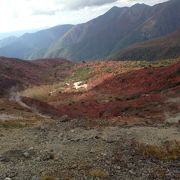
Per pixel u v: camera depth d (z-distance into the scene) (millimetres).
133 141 25500
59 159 19828
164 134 28750
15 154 21422
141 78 122062
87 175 16812
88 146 23328
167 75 110562
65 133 29078
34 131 30922
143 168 18438
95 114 74375
